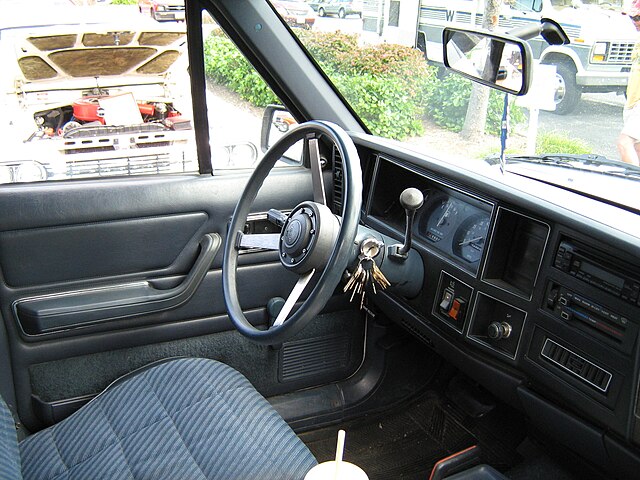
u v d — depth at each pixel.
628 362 1.41
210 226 2.13
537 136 2.12
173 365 1.74
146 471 1.43
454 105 2.68
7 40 1.80
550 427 1.72
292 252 1.51
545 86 2.04
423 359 2.43
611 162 1.79
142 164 2.07
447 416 2.34
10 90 1.87
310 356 2.34
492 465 2.08
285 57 2.16
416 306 2.04
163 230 2.07
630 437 1.44
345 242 1.38
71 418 1.64
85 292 1.98
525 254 1.69
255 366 2.27
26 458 1.53
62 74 1.88
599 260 1.45
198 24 1.98
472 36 1.73
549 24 1.66
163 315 2.08
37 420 1.97
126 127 2.00
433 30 3.03
